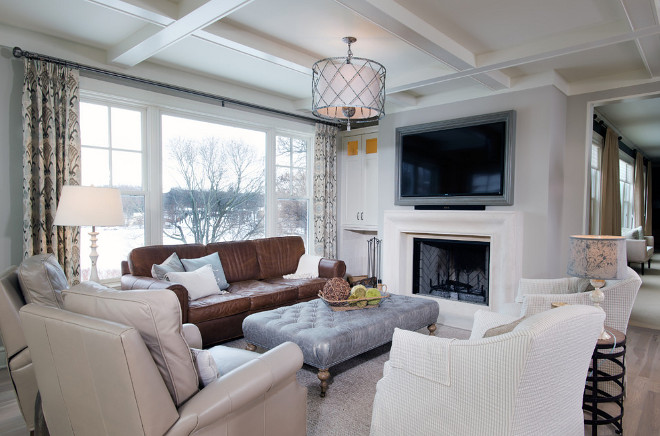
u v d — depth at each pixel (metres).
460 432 1.54
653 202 12.31
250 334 2.80
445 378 1.57
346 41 3.10
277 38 3.07
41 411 1.70
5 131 3.00
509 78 3.95
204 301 3.31
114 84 3.52
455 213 4.12
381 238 5.02
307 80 4.25
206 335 3.21
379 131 5.05
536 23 2.80
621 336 2.18
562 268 4.21
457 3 2.52
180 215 4.19
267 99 4.74
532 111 3.88
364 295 3.08
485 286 4.17
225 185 4.57
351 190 5.62
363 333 2.64
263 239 4.52
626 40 2.84
